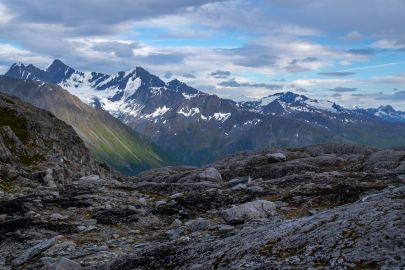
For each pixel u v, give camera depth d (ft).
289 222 50.96
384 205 44.88
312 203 97.14
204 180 166.50
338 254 37.63
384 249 35.99
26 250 79.51
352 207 47.60
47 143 261.24
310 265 37.65
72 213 109.40
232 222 86.48
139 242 83.61
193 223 91.25
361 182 113.80
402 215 40.57
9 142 216.74
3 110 281.95
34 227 95.09
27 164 204.44
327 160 181.06
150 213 106.01
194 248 53.06
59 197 126.21
